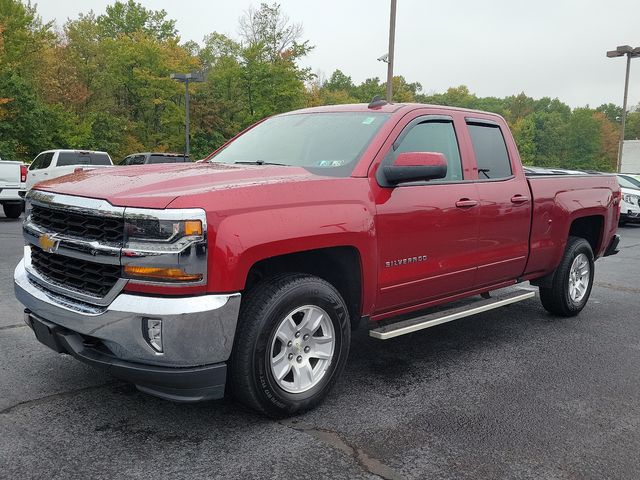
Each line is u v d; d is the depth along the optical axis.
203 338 2.98
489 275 4.90
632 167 34.16
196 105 45.28
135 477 2.81
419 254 4.14
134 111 49.22
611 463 3.07
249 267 3.12
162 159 21.48
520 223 5.09
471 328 5.68
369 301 3.89
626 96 33.56
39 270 3.62
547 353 4.94
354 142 4.08
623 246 12.99
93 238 3.12
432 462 3.03
